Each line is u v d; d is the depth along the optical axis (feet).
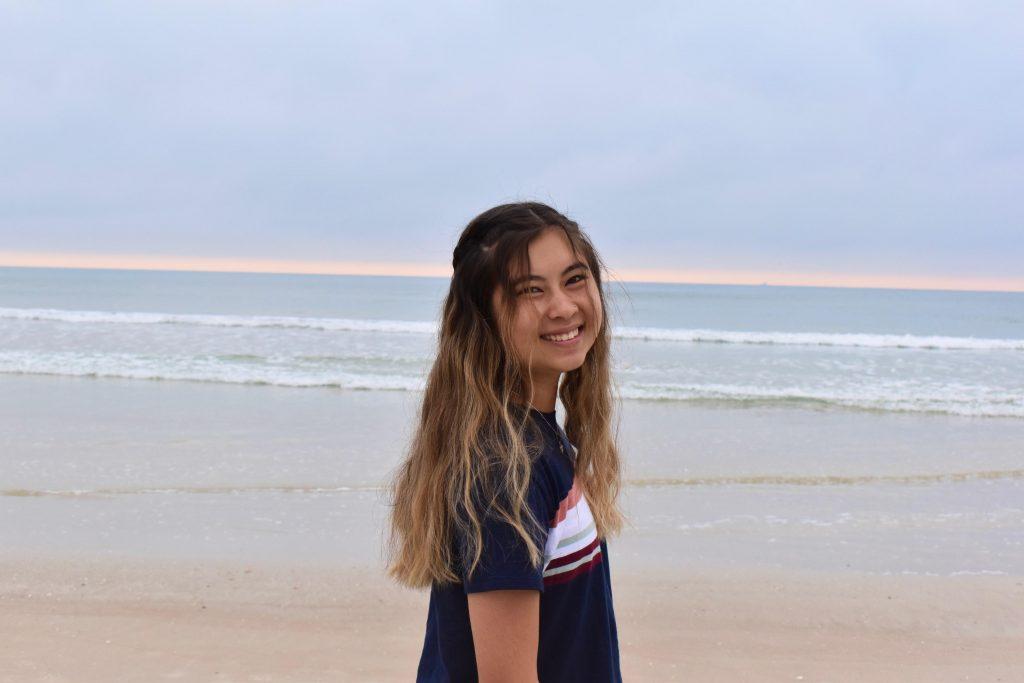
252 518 23.49
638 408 44.75
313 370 58.03
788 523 23.79
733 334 94.17
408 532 4.64
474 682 4.14
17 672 14.23
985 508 25.63
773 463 31.48
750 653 15.38
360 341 80.33
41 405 42.29
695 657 15.17
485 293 4.42
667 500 26.09
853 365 67.51
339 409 42.45
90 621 16.43
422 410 4.67
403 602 17.54
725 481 28.50
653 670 14.65
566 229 4.52
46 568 19.35
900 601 17.95
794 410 44.60
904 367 66.33
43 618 16.53
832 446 34.91
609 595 4.66
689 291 386.93
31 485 26.73
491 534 3.78
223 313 149.79
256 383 51.57
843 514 24.80
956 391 52.54
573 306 4.36
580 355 4.47
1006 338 113.19
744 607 17.56
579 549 4.24
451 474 4.11
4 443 32.94
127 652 15.06
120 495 25.72
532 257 4.33
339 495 25.95
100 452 31.60
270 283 338.95
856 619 16.98
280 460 30.60
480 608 3.76
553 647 4.20
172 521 23.12
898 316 173.47
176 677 14.12
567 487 4.24
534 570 3.76
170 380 52.21
